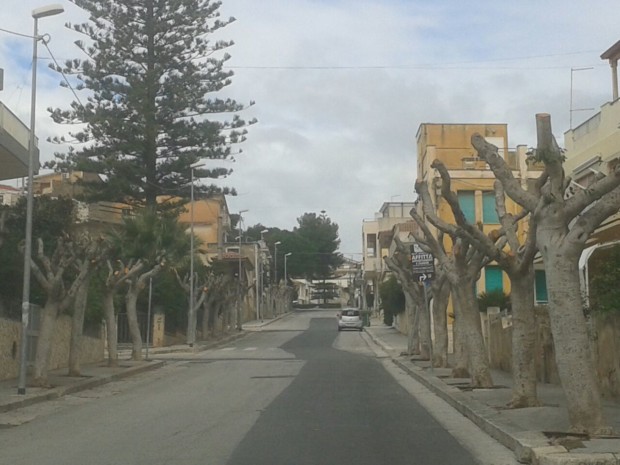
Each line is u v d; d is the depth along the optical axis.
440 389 19.11
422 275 23.47
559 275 10.91
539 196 11.73
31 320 25.19
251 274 88.06
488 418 13.52
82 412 16.70
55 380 22.83
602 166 23.30
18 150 24.20
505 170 11.48
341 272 138.62
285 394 19.69
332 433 13.05
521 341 14.88
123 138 43.62
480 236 14.62
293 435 12.83
